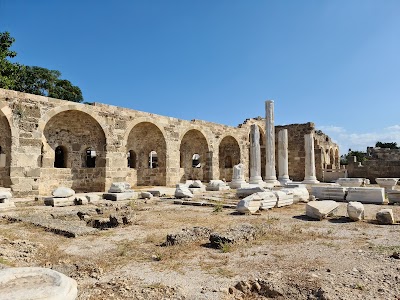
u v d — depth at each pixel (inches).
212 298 153.4
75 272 191.6
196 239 278.8
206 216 412.5
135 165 969.5
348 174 1156.5
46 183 722.8
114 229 333.1
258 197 449.7
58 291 118.0
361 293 152.8
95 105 757.9
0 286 122.5
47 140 733.9
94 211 441.1
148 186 935.0
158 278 183.3
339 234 297.0
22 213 424.2
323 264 202.5
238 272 191.6
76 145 791.1
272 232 304.7
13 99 612.7
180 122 981.2
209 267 203.0
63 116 733.9
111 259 224.1
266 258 220.2
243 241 265.0
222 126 1159.0
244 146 1275.8
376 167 1106.1
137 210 474.3
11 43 839.7
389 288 158.6
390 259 210.1
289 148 1316.4
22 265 207.9
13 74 909.2
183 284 173.0
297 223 356.5
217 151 1127.6
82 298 151.1
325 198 596.1
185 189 629.9
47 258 228.1
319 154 1242.6
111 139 783.1
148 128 926.4
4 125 622.2
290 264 204.5
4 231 317.4
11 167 601.6
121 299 151.6
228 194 679.1
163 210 474.0
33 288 119.9
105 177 765.9
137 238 290.5
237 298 157.3
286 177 937.5
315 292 155.6
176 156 962.1
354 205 373.7
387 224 346.0
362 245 252.7
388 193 526.3
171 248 251.4
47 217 394.6
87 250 249.3
